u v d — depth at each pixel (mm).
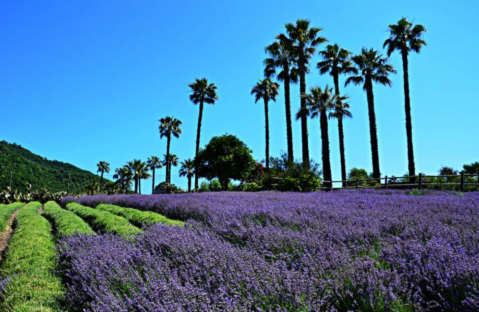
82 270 4379
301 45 24172
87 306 3699
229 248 4457
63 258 5824
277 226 5969
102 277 3939
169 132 45625
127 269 4191
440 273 3121
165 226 6621
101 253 4945
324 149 23219
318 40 24594
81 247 5938
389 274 3186
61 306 3951
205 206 10000
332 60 29078
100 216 12000
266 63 27391
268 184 21500
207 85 36219
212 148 31078
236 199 11664
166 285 3217
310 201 9625
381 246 4305
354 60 26766
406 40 23812
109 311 3072
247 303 2879
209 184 38812
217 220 6973
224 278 3463
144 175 64688
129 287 3680
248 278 3264
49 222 14047
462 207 6824
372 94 25844
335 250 4125
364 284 3064
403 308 2871
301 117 23844
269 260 4441
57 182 124125
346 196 11328
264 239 4922
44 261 5938
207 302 2898
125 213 13922
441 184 15266
